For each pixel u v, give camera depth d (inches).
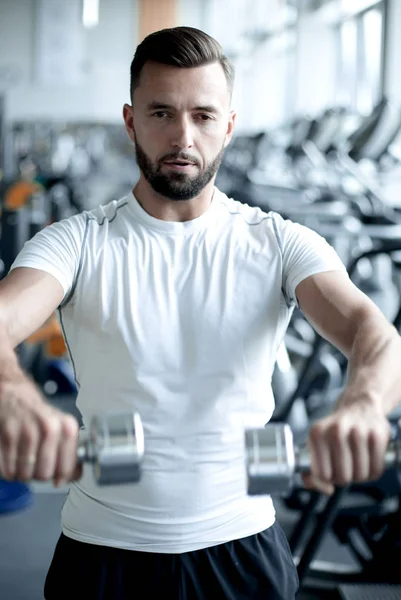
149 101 61.8
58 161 441.7
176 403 60.7
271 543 63.5
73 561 62.3
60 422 39.1
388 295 205.6
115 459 37.6
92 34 585.0
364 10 374.3
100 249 63.2
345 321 57.2
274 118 533.0
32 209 223.0
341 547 134.6
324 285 61.0
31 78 582.9
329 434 40.2
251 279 63.1
